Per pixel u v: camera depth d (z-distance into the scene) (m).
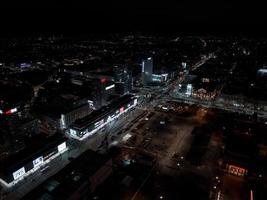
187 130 171.50
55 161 134.62
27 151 128.12
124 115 199.38
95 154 123.44
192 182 114.81
